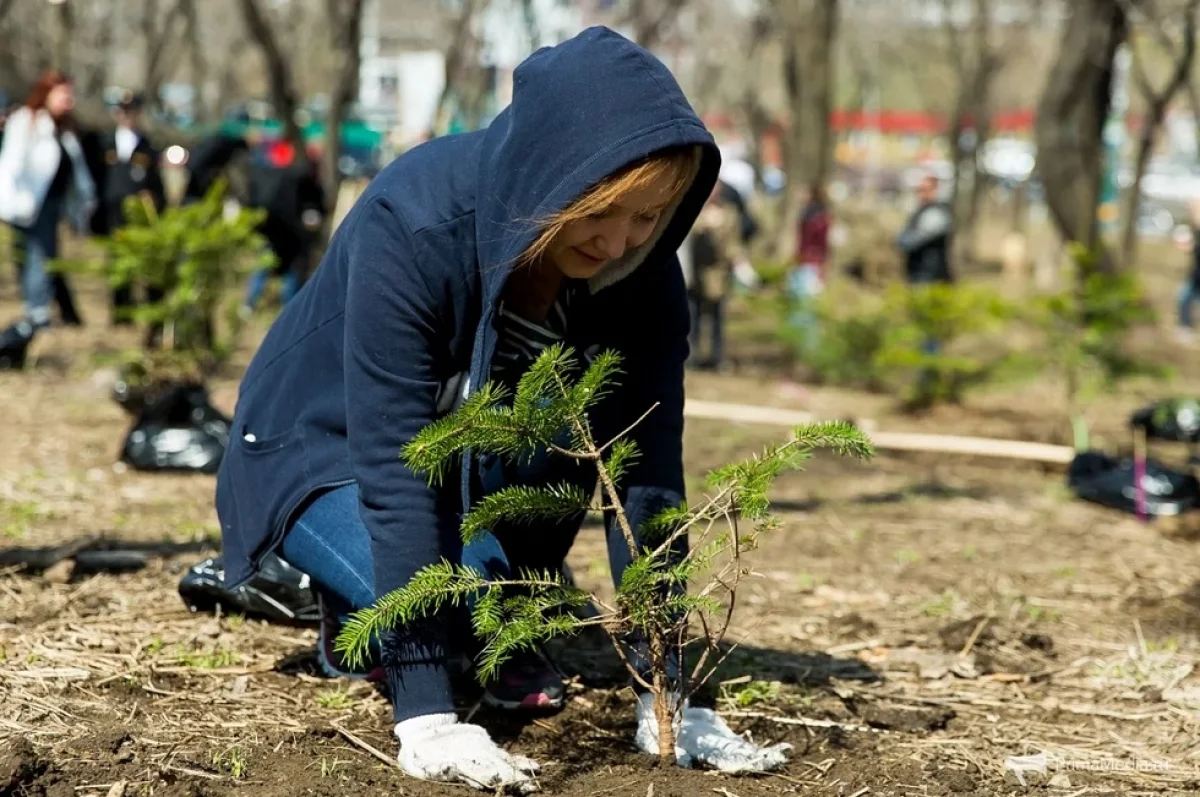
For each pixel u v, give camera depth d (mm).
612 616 2904
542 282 2781
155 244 6938
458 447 2609
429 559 2721
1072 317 8188
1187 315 16641
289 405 2977
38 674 3359
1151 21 19344
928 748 3277
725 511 2797
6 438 6727
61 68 19234
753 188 36281
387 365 2668
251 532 3018
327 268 2904
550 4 18797
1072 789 3059
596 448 3039
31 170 10188
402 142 14148
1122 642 4238
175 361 6750
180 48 32531
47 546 4629
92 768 2797
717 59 36031
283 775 2836
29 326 9016
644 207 2484
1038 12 31547
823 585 4762
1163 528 5984
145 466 6117
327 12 13242
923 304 9781
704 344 13727
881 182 51656
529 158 2473
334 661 3371
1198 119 21031
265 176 11242
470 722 3254
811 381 11391
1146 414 8359
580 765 2980
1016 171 54156
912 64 41688
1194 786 3104
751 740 3256
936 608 4500
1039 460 7527
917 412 9703
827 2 18469
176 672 3457
